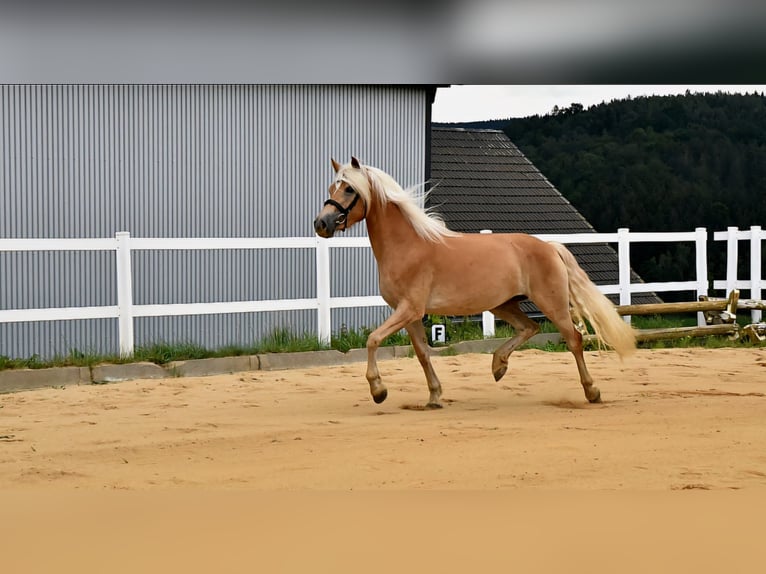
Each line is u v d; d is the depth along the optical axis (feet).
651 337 41.24
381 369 33.63
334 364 35.37
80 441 20.12
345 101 43.68
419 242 24.09
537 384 29.76
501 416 23.21
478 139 68.64
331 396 27.53
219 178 41.32
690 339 42.47
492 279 24.30
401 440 19.44
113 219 39.42
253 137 41.88
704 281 46.44
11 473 16.38
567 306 25.30
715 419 22.02
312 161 43.16
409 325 24.76
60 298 38.47
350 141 43.91
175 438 20.36
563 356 37.14
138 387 29.19
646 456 17.04
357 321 43.78
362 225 44.16
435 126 71.20
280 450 18.58
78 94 38.60
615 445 18.34
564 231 63.41
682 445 18.22
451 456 17.35
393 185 24.09
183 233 40.73
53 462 17.63
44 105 38.09
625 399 26.27
